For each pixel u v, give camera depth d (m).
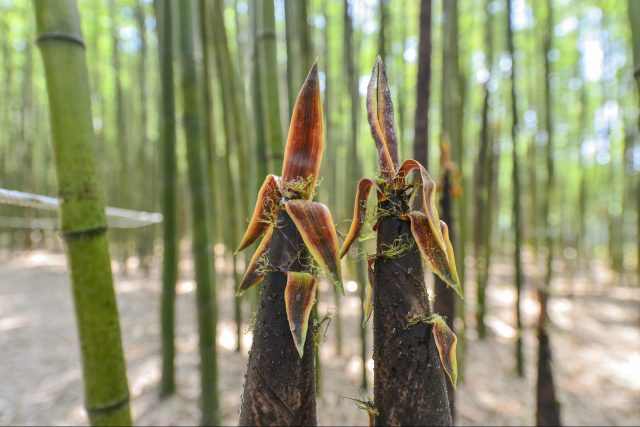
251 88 2.16
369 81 0.58
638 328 4.42
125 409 1.18
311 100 0.52
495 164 4.23
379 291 0.55
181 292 5.73
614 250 6.87
